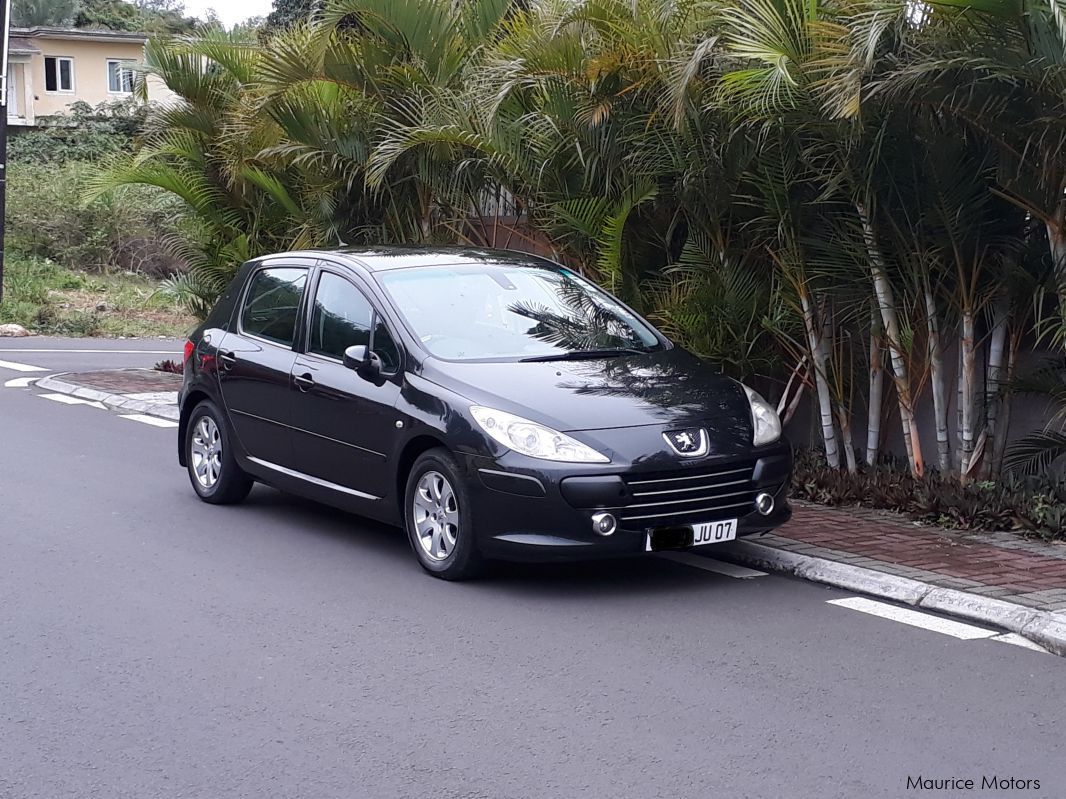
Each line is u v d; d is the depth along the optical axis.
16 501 8.95
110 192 15.34
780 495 6.84
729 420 6.79
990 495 7.91
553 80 9.32
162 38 14.55
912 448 8.71
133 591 6.68
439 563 6.85
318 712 4.95
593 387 6.82
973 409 8.51
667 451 6.42
